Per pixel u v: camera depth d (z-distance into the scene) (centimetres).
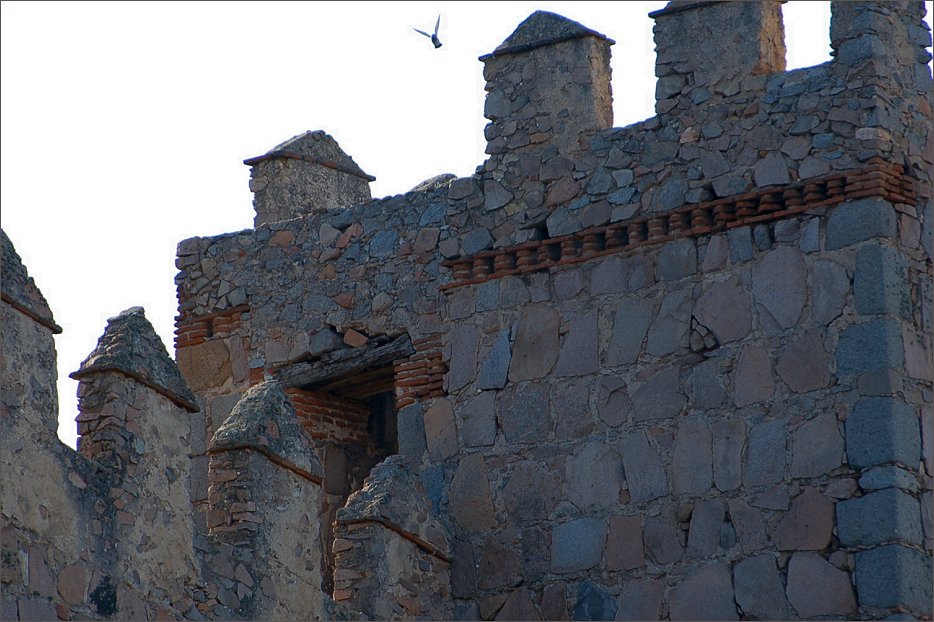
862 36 5912
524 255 6362
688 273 6053
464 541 6247
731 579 5781
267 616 5444
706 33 6172
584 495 6084
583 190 6281
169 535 5234
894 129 5884
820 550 5662
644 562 5934
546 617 6053
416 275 6588
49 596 4869
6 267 4934
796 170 5925
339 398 6950
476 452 6309
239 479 5500
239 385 6900
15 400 4891
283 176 7188
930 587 5594
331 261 6806
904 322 5756
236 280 6975
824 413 5741
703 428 5925
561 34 6391
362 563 5916
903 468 5625
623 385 6094
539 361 6256
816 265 5844
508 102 6475
